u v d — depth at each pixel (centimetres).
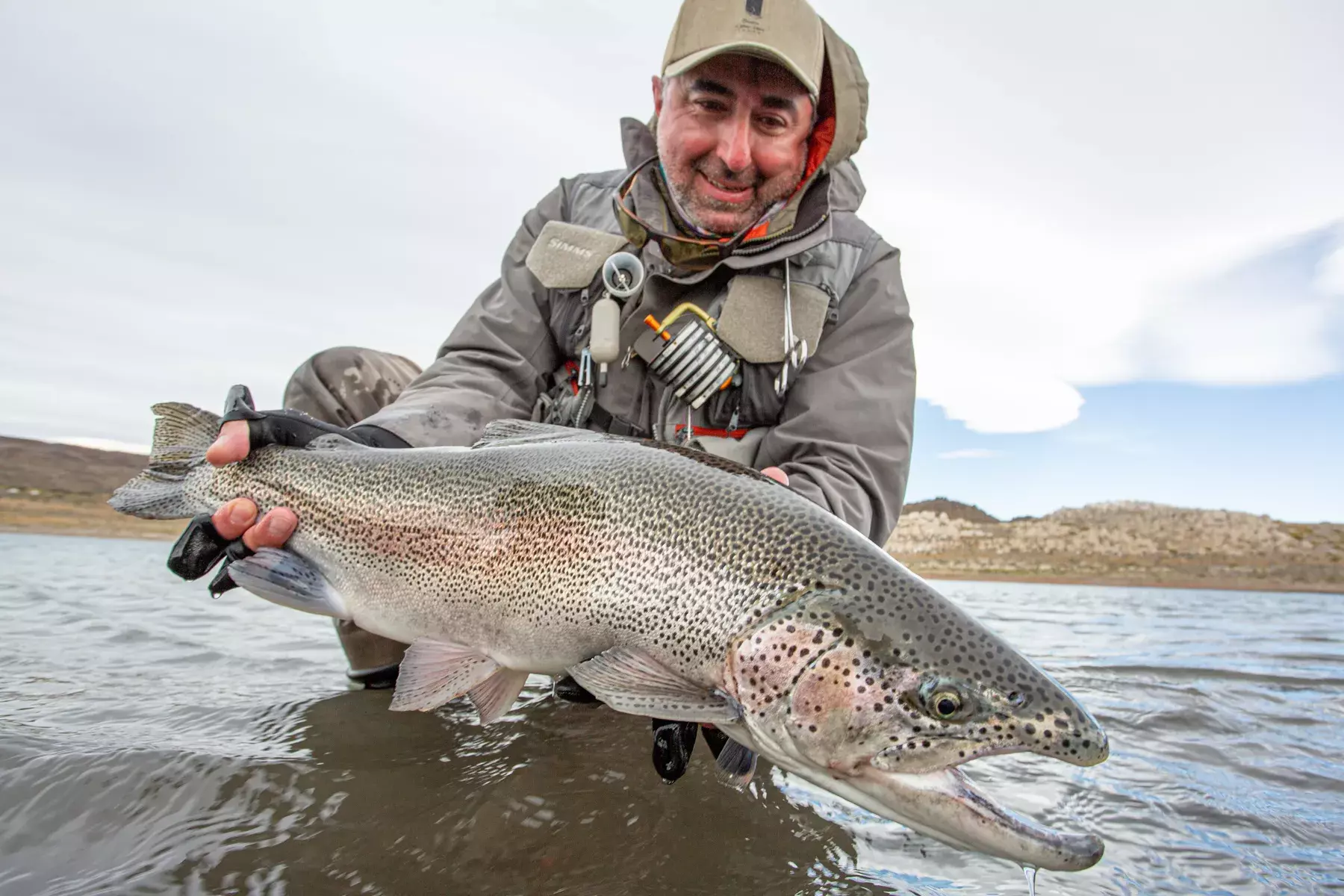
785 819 55
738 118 82
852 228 90
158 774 54
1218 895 47
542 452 63
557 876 45
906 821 49
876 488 79
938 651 50
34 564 200
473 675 61
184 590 163
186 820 49
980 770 68
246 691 78
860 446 80
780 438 81
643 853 48
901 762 49
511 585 60
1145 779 66
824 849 51
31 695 72
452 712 73
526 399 90
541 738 67
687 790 58
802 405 83
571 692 76
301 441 72
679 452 59
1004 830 46
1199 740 77
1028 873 46
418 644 64
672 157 85
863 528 76
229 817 50
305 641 107
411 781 56
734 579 53
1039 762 70
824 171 86
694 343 80
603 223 92
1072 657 121
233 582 71
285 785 54
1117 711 86
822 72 87
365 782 55
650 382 83
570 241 87
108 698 73
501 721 71
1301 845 54
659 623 54
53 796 51
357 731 66
